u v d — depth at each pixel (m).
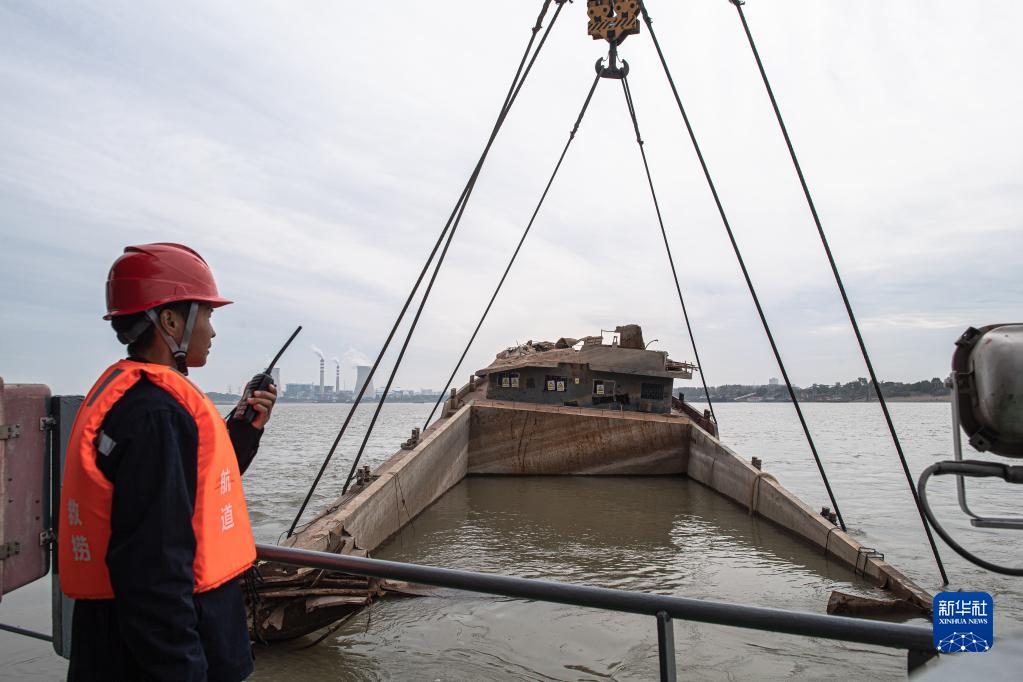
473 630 8.73
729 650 8.09
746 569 11.91
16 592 10.34
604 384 25.16
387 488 13.88
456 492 21.08
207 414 2.47
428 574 2.81
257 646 8.05
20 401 3.35
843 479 26.61
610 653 8.01
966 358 1.75
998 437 1.66
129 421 2.24
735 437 62.88
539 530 15.34
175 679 2.12
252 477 26.62
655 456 24.45
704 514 17.33
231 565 2.52
